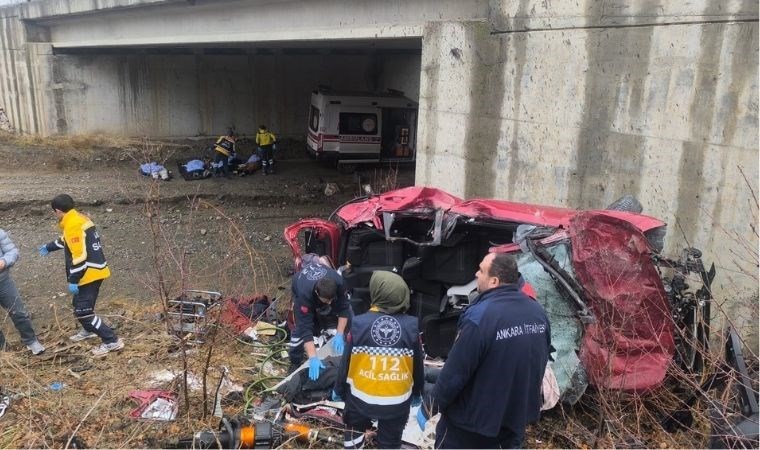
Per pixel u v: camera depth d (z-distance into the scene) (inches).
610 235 167.8
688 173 201.0
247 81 853.8
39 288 348.8
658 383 152.6
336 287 179.0
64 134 797.9
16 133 883.4
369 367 129.3
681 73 199.8
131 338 245.9
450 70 293.4
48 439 153.0
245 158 802.2
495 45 267.6
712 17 188.7
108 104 812.0
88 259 219.9
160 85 820.6
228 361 213.0
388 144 750.5
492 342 108.6
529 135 257.8
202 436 144.3
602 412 146.7
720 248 193.3
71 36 796.0
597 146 231.0
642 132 214.2
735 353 144.7
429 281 212.1
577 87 235.3
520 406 112.7
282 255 424.8
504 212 203.8
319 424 163.5
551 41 242.4
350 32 372.5
